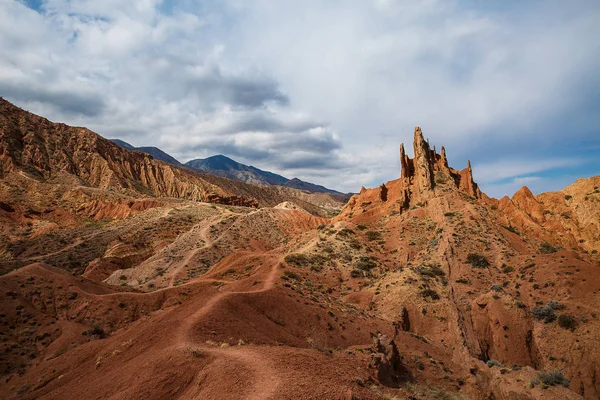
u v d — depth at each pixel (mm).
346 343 46500
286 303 49875
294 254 93875
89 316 59156
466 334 55969
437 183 113938
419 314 63500
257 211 164500
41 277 64875
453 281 72312
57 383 33844
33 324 54906
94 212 166125
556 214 127688
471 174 119875
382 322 57688
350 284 82125
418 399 27609
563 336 49688
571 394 33156
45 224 143000
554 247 89062
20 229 136375
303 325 46531
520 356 52281
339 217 134625
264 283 58750
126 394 23594
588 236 114562
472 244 83625
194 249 120062
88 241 128375
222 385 21891
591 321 49094
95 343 40844
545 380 35750
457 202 103312
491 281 70562
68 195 171125
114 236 132125
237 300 44188
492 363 45688
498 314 56875
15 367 46062
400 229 103625
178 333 32844
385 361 34344
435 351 52469
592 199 124125
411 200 116375
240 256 100562
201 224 146625
